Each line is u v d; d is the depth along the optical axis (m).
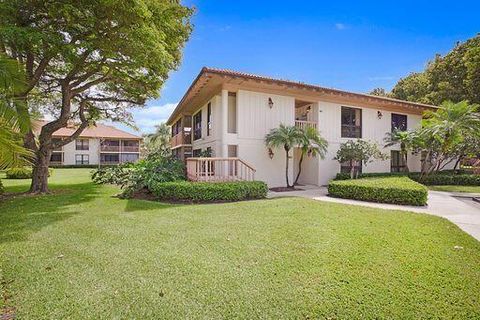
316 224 6.13
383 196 9.24
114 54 9.25
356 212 7.39
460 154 15.76
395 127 17.84
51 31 8.34
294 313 2.81
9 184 15.72
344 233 5.45
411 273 3.67
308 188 13.88
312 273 3.68
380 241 4.96
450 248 4.64
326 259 4.14
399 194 9.00
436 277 3.56
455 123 14.02
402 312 2.81
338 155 15.11
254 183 10.09
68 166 40.44
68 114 11.62
